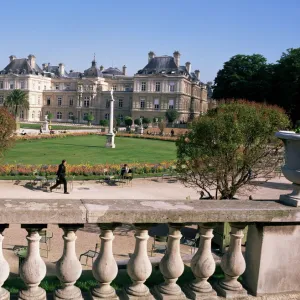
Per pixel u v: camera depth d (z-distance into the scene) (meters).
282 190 22.66
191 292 4.16
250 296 4.24
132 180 24.22
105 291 3.96
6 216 3.50
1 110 20.20
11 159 30.62
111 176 23.53
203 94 128.00
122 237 12.65
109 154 37.03
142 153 38.88
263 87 68.56
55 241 11.92
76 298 3.85
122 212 3.77
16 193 19.25
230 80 74.06
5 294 3.74
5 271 3.64
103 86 114.00
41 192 19.78
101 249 3.92
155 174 25.80
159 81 101.12
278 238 4.22
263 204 4.38
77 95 113.38
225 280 4.33
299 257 4.31
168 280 4.10
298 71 62.75
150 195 20.38
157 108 101.81
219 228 10.50
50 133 57.06
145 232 3.95
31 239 3.70
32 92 114.62
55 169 24.39
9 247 10.78
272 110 13.74
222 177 13.43
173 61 102.62
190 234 13.05
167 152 40.62
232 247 4.23
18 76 113.75
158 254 10.92
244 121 12.79
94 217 3.71
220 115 12.95
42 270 3.76
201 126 13.06
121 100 109.75
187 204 4.20
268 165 13.80
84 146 43.69
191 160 13.69
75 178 23.14
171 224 3.98
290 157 4.37
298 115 63.66
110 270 3.89
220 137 12.69
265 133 12.77
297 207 4.26
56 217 3.63
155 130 74.56
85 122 112.75
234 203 4.36
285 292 4.33
